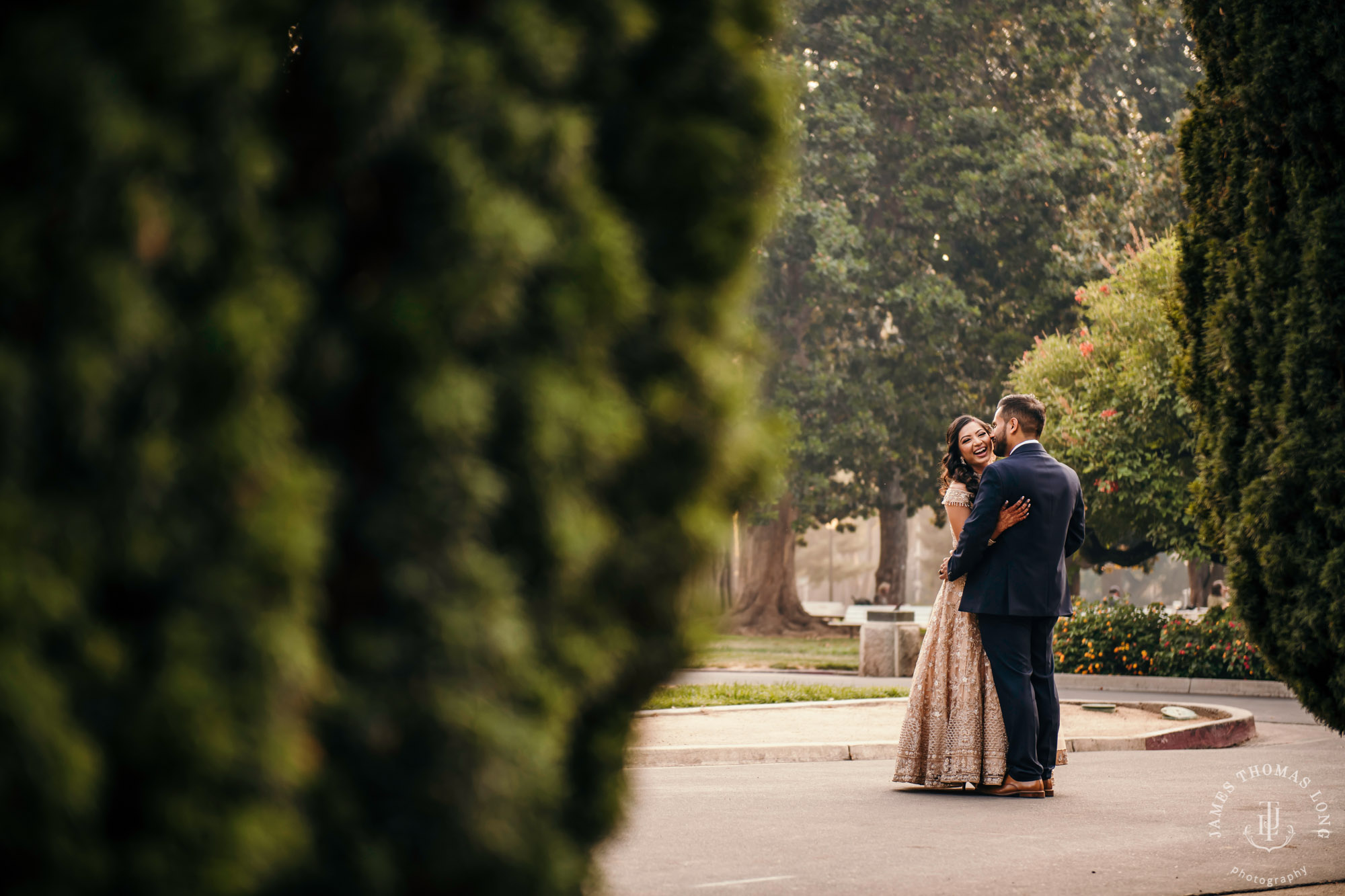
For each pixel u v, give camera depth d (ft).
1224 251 24.40
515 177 8.11
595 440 8.39
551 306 8.28
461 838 7.84
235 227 6.79
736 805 27.84
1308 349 22.18
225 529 6.77
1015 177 118.32
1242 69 23.52
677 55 9.70
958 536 30.25
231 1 6.73
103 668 6.45
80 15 6.42
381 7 7.43
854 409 122.01
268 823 6.86
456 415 7.63
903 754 30.07
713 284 9.78
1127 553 110.93
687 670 9.96
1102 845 23.15
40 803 6.15
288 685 6.86
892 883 19.94
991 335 123.75
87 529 6.38
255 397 6.80
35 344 6.33
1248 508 23.27
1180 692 68.39
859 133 120.67
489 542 8.18
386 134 7.45
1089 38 127.44
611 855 22.03
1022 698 28.99
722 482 9.70
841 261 113.80
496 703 7.93
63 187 6.31
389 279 7.79
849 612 126.21
